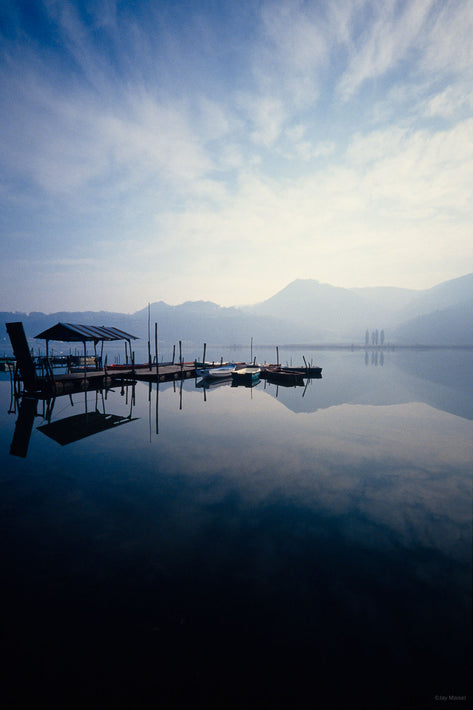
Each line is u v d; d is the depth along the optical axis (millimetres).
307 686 3738
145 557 6121
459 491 9102
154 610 4832
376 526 7289
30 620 4629
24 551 6281
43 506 8172
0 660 4039
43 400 23453
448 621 4668
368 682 3791
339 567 5871
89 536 6828
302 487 9336
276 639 4348
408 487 9359
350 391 29156
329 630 4504
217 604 4957
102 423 16938
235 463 11242
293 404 22500
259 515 7762
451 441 13719
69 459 11609
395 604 4992
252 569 5809
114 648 4199
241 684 3762
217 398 25156
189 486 9383
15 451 12484
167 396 26000
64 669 3926
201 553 6258
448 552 6348
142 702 3568
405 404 22484
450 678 3836
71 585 5352
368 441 13734
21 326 23297
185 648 4203
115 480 9805
